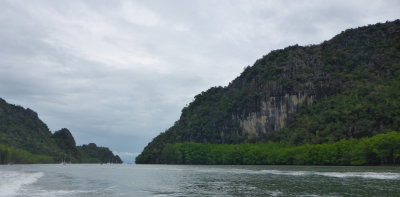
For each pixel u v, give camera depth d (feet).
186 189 221.25
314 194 188.44
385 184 235.61
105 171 499.10
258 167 619.26
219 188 226.17
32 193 187.32
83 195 183.83
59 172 456.04
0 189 201.87
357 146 594.65
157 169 581.12
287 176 333.83
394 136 543.80
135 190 214.28
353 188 213.05
